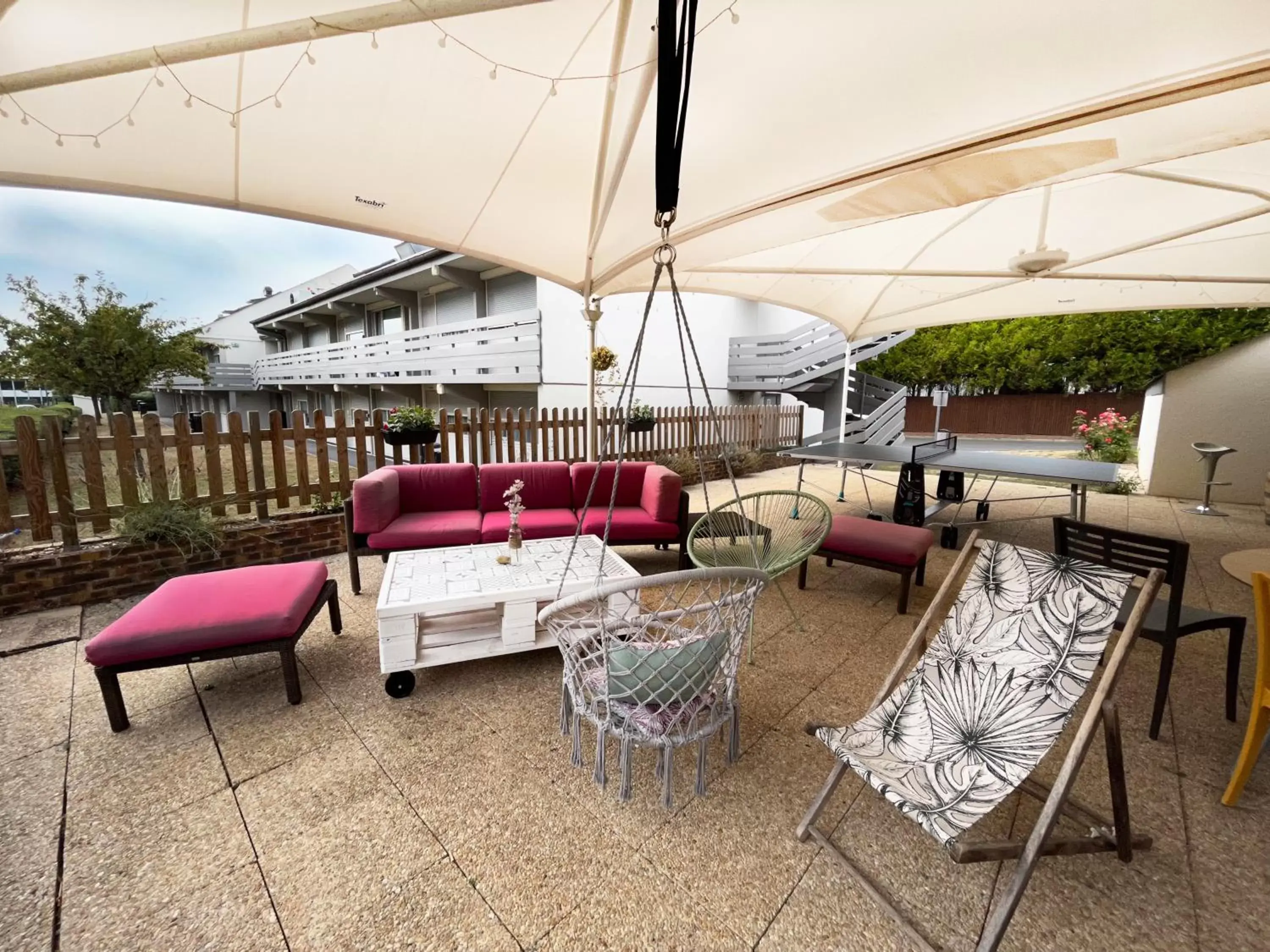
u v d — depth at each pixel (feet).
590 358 17.26
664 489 13.61
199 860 5.36
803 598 12.58
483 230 11.58
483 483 14.19
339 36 6.28
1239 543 16.48
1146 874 5.21
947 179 8.96
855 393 40.14
